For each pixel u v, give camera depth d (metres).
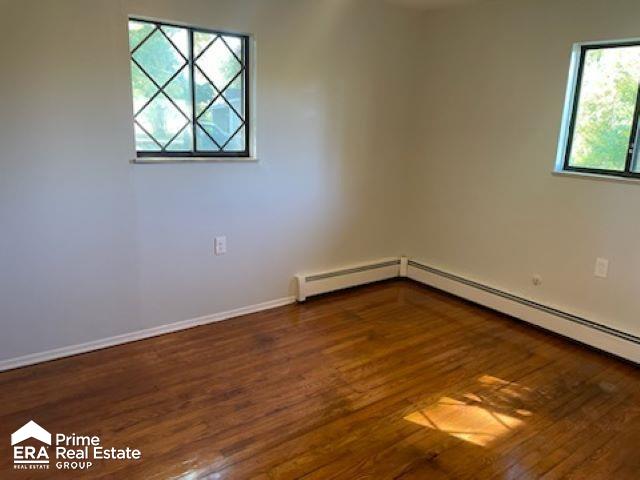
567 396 2.47
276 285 3.54
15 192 2.45
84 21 2.47
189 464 1.92
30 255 2.55
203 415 2.24
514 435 2.15
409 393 2.46
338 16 3.38
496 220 3.51
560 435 2.15
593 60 2.90
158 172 2.86
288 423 2.19
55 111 2.48
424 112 3.94
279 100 3.24
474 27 3.47
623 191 2.79
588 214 2.96
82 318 2.78
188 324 3.18
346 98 3.58
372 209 3.98
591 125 2.96
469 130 3.60
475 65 3.49
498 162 3.43
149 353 2.82
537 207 3.23
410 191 4.16
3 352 2.57
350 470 1.91
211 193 3.09
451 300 3.78
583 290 3.04
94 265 2.76
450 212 3.84
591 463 1.98
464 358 2.85
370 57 3.63
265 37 3.08
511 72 3.27
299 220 3.56
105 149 2.66
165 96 2.85
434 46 3.78
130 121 2.71
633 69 2.73
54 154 2.52
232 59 3.05
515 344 3.04
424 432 2.15
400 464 1.95
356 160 3.77
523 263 3.37
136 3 2.59
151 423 2.17
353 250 3.95
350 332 3.16
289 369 2.67
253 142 3.20
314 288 3.71
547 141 3.12
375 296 3.84
